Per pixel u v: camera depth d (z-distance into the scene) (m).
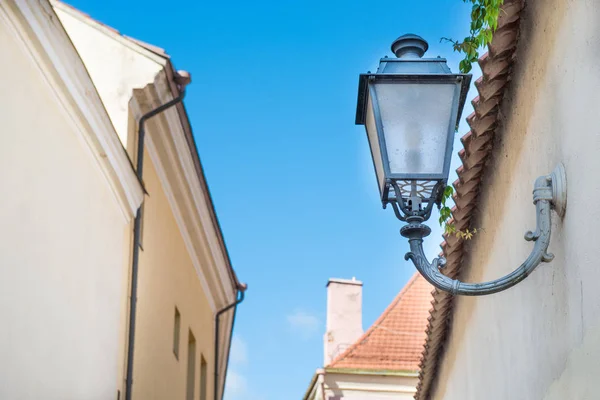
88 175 9.55
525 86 7.57
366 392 24.75
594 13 6.00
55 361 8.43
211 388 18.05
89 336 9.55
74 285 9.05
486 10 7.08
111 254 10.48
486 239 9.62
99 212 9.98
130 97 12.02
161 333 13.34
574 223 6.35
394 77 5.95
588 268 6.15
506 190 8.59
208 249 16.39
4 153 7.28
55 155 8.51
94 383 9.73
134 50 12.35
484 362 10.41
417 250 5.69
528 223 7.91
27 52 7.85
